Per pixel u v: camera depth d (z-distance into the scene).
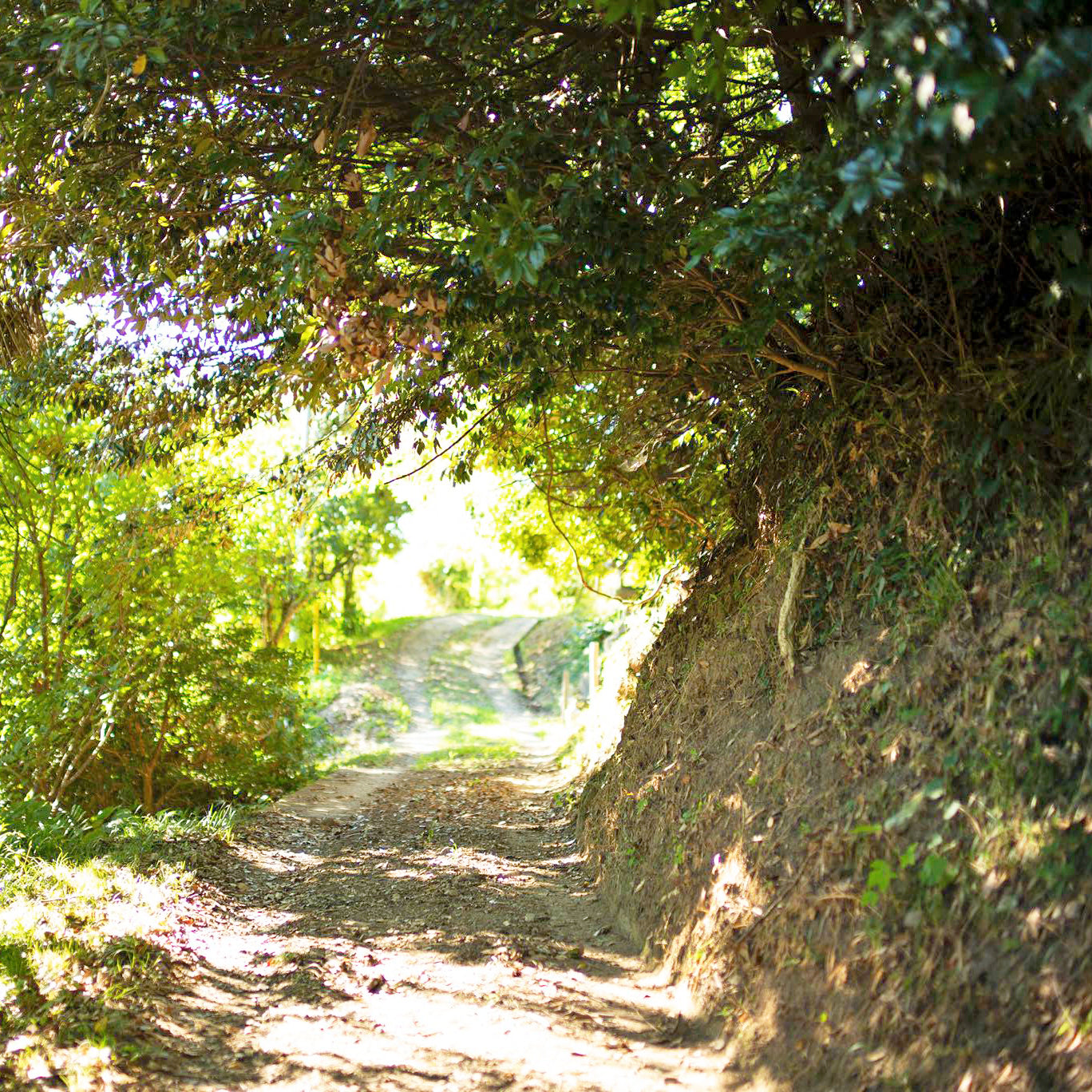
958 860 3.31
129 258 5.80
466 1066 3.76
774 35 4.39
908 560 4.52
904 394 4.77
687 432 7.88
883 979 3.29
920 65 2.48
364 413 7.33
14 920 5.01
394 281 5.12
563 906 6.23
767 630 5.55
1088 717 3.19
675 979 4.56
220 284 6.01
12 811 7.89
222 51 4.89
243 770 12.96
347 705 25.75
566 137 4.52
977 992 2.99
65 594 10.98
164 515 10.11
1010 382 4.04
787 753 4.64
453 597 57.06
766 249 3.21
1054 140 3.48
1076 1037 2.67
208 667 12.77
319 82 5.24
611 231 4.32
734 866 4.48
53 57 4.48
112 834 7.77
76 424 10.16
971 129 2.45
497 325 5.61
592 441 8.66
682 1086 3.59
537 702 28.98
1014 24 2.49
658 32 4.84
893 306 4.86
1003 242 4.22
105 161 5.34
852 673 4.48
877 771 3.96
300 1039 4.06
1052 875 2.99
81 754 11.17
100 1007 4.16
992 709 3.53
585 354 5.36
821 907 3.72
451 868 7.44
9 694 10.98
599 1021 4.23
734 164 5.25
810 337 5.57
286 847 8.53
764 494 6.52
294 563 14.82
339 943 5.47
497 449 8.85
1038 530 3.79
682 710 6.54
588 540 12.07
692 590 7.98
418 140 5.49
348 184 5.12
